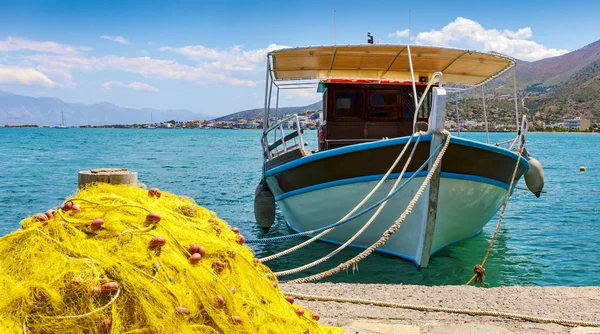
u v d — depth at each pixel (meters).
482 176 11.46
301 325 4.27
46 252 3.17
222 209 19.66
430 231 10.91
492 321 5.87
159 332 3.06
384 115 13.58
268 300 4.06
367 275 10.55
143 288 3.13
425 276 10.53
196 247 3.61
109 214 3.53
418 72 15.15
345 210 12.09
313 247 12.77
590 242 13.92
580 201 21.88
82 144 79.00
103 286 3.03
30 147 68.12
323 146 14.15
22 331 2.86
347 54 13.19
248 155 54.00
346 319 5.89
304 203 12.91
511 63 13.63
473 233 13.52
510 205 20.91
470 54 12.87
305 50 12.82
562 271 11.10
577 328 5.63
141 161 44.66
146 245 3.37
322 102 14.57
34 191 24.64
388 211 11.44
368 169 11.24
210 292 3.45
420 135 10.48
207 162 43.78
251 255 4.45
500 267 11.38
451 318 5.95
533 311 6.21
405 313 6.12
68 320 2.93
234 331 3.42
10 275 3.09
